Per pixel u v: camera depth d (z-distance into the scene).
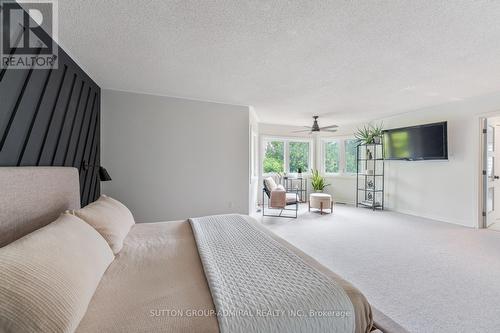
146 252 1.51
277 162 6.73
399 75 2.86
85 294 0.92
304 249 2.99
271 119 5.75
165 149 3.75
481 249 2.97
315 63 2.52
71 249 1.05
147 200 3.66
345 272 2.36
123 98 3.49
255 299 0.97
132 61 2.50
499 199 4.44
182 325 0.84
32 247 0.92
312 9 1.65
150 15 1.73
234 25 1.85
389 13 1.69
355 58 2.40
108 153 3.45
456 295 1.96
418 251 2.91
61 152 2.24
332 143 6.86
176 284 1.12
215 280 1.10
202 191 4.00
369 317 1.07
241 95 3.70
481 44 2.12
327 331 0.95
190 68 2.68
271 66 2.61
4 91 1.51
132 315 0.89
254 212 5.30
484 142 3.91
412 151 4.68
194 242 1.71
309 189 6.95
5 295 0.73
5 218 1.24
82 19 1.78
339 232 3.73
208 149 4.02
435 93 3.62
